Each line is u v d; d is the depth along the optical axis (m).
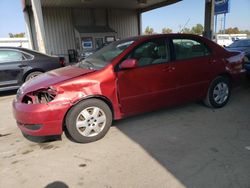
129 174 2.66
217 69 4.49
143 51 3.83
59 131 3.28
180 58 4.13
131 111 3.80
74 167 2.86
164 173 2.64
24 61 6.86
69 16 17.53
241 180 2.46
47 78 3.56
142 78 3.75
